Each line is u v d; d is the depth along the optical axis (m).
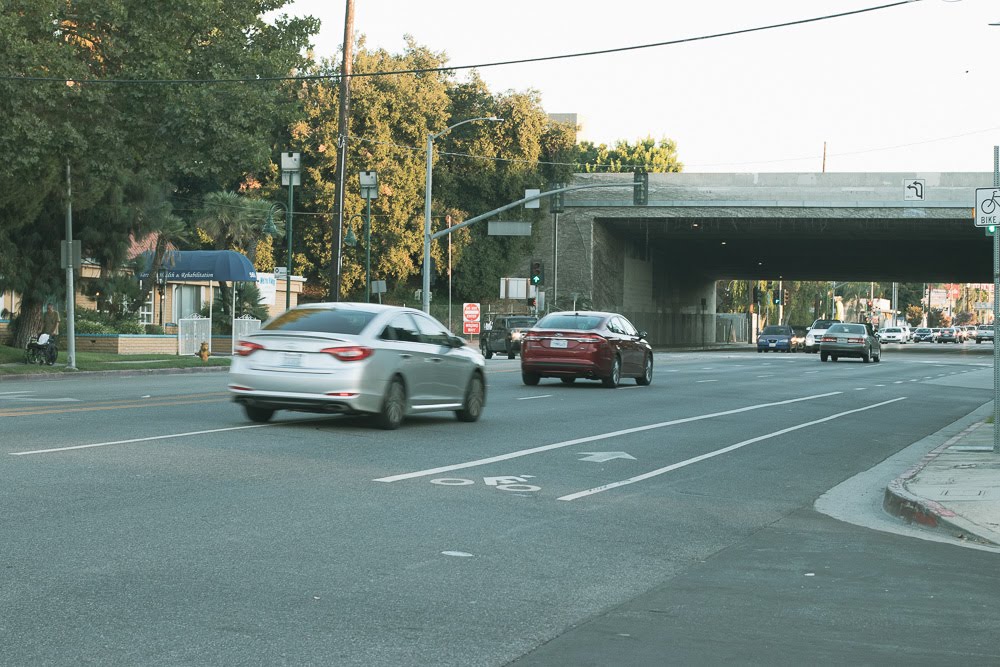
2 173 28.39
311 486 11.12
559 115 127.06
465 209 75.12
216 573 7.41
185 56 30.38
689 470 13.61
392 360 16.25
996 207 14.95
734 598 7.23
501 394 25.08
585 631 6.34
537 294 55.56
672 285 95.69
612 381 28.20
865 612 6.91
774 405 24.36
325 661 5.63
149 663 5.51
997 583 7.85
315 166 68.81
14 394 22.66
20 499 9.93
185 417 17.39
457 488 11.41
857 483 13.12
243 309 52.47
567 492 11.52
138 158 31.80
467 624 6.41
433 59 71.75
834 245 80.62
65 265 31.70
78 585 6.99
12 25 26.88
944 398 28.61
